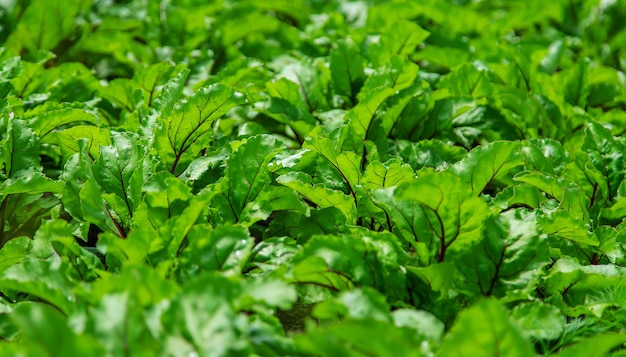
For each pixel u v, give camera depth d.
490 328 1.52
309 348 1.57
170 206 1.86
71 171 1.93
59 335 1.49
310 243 1.76
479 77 2.32
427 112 2.26
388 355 1.54
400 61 2.23
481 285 1.81
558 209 1.93
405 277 1.79
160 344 1.57
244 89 2.12
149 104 2.34
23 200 2.05
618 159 2.09
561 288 1.86
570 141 2.29
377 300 1.64
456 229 1.81
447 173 1.75
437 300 1.79
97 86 2.37
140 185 1.92
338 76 2.38
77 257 1.82
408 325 1.64
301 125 2.22
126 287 1.63
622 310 1.80
